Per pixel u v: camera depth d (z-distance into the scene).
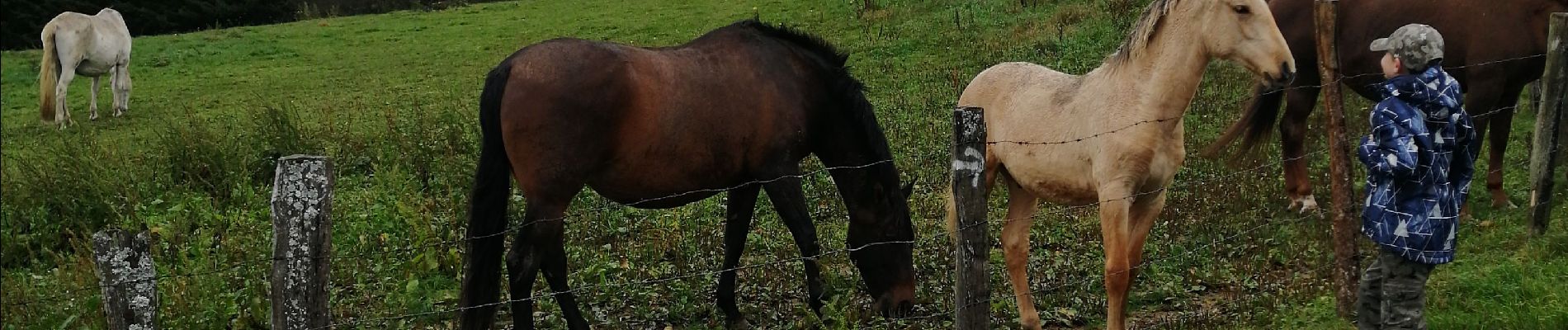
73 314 5.40
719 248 6.62
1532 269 5.17
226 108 15.03
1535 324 4.42
